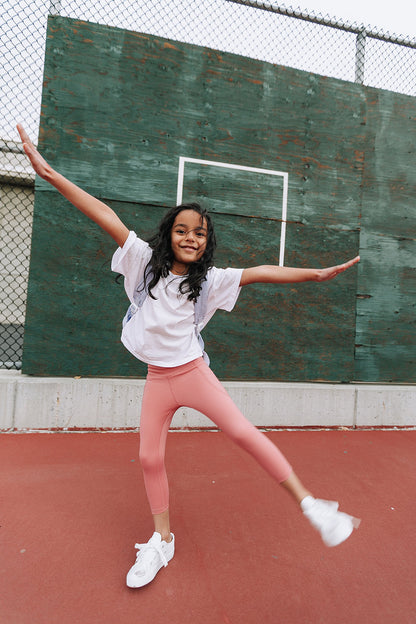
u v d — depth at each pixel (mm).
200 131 3494
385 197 3986
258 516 2053
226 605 1425
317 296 3770
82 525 1881
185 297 1484
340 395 3631
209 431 3281
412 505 2258
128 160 3344
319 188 3795
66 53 3219
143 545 1595
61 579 1510
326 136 3816
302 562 1699
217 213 3527
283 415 3508
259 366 3621
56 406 3084
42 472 2389
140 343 1483
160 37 3398
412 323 4043
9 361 3525
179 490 2281
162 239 1478
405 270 4031
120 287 3328
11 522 1866
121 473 2438
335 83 3844
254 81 3625
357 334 3881
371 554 1781
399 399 3764
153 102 3389
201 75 3496
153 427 1562
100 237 3295
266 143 3652
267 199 3648
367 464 2809
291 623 1354
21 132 1307
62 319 3219
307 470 2658
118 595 1446
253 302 3611
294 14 3750
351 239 3879
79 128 3246
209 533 1879
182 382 1521
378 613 1420
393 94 4020
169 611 1381
